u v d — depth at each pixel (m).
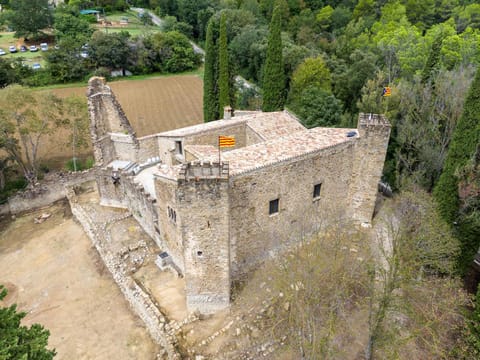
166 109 77.06
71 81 92.62
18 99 41.12
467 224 26.58
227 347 22.42
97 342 25.14
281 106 50.16
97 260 33.16
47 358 16.94
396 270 19.06
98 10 139.75
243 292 25.88
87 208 39.25
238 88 74.31
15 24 105.94
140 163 41.53
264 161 25.42
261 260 28.27
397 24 80.00
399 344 19.06
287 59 72.56
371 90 50.31
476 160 25.17
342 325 22.12
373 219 33.53
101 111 39.44
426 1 92.38
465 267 27.89
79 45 95.62
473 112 24.86
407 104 42.72
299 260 23.53
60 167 50.12
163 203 28.23
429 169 38.34
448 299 21.48
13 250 35.19
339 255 23.81
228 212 21.48
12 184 45.25
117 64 100.75
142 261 30.84
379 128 29.00
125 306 28.14
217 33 102.12
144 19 133.12
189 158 33.84
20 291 30.02
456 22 84.62
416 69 57.41
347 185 31.66
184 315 24.97
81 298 29.06
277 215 27.70
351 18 103.00
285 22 103.44
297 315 20.30
